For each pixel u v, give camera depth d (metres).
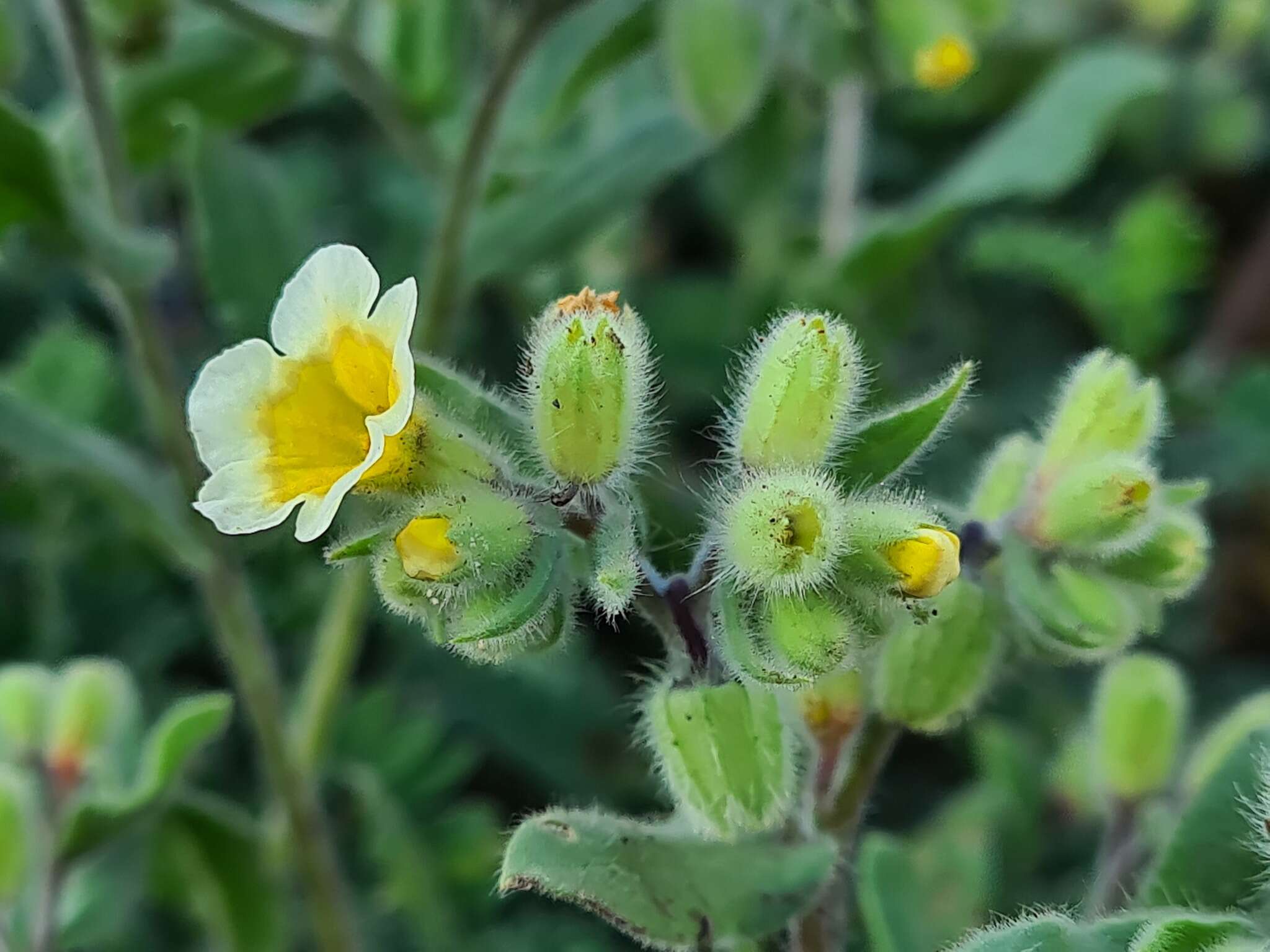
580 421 0.09
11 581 0.17
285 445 0.09
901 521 0.09
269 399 0.09
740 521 0.09
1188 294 0.20
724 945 0.10
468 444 0.09
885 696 0.10
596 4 0.15
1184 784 0.11
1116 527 0.10
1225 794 0.10
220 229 0.14
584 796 0.17
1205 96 0.20
